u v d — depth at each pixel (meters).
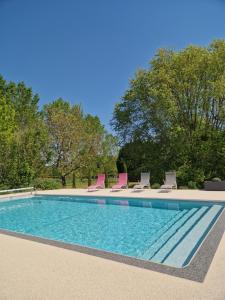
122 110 26.84
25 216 12.71
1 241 6.82
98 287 4.00
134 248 7.02
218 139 22.84
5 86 34.03
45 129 24.84
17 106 34.03
